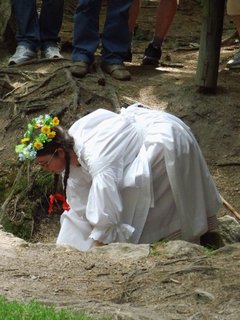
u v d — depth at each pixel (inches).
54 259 231.9
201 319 187.2
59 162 303.3
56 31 507.5
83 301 195.6
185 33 684.7
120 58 479.8
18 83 477.4
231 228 333.4
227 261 225.8
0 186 420.2
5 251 237.5
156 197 310.3
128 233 296.7
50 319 172.7
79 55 470.6
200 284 208.1
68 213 312.2
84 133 303.3
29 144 304.0
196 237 316.8
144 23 716.7
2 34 530.0
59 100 453.7
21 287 206.1
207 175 320.8
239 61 512.1
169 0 508.4
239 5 451.5
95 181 294.2
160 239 312.5
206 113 447.5
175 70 513.3
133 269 222.7
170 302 199.6
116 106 442.3
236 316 189.2
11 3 531.5
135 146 307.6
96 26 470.3
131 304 199.0
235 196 402.3
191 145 314.5
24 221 402.9
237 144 432.8
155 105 452.1
